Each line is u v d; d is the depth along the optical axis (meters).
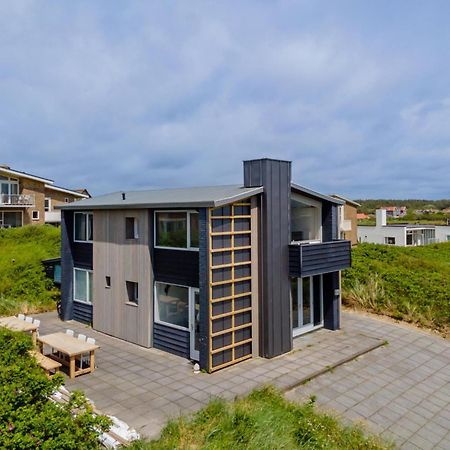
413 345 11.27
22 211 35.16
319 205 12.14
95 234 12.31
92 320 12.70
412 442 6.95
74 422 4.68
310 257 10.55
